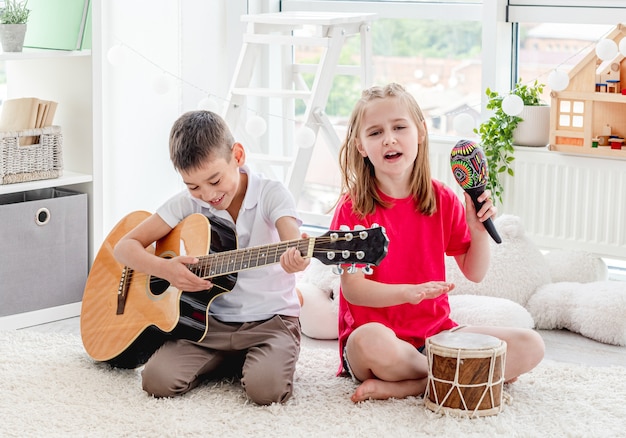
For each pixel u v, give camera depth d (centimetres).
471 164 212
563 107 292
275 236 229
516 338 215
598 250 295
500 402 204
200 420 203
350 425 199
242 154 225
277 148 361
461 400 201
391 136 214
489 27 309
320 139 353
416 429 197
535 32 314
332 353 246
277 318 225
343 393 217
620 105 285
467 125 284
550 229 301
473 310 256
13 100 283
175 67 342
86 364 238
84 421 204
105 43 338
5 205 272
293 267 200
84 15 287
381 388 211
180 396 217
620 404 210
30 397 216
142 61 338
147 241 231
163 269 219
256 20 312
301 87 352
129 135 344
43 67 304
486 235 222
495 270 277
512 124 301
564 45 309
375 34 341
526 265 279
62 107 300
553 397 214
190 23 341
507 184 306
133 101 342
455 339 206
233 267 213
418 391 215
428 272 222
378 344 210
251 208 227
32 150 280
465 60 326
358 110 220
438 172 319
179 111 345
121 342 230
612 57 274
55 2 293
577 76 289
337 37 303
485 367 200
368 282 210
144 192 348
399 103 217
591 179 292
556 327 272
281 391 211
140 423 202
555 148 294
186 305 222
